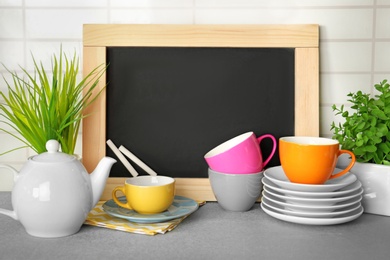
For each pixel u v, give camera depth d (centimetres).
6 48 131
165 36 123
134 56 124
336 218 103
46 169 97
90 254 91
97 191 104
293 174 108
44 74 122
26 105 117
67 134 120
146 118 125
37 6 129
